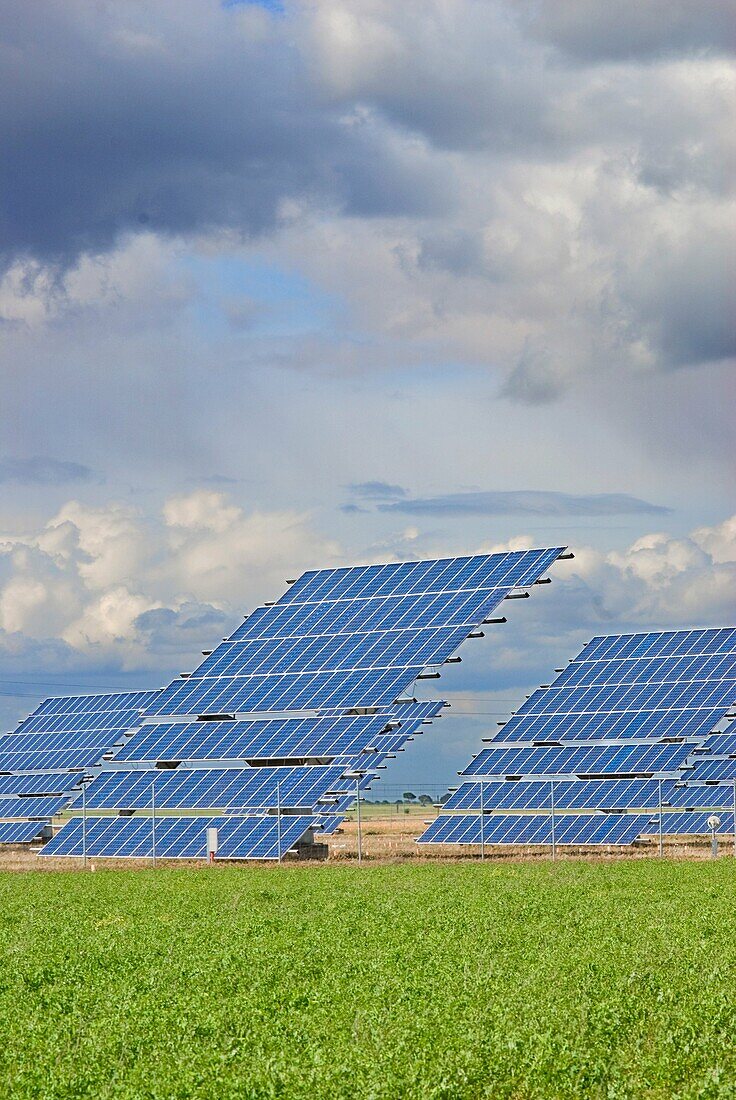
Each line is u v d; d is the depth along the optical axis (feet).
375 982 110.52
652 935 137.90
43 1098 77.15
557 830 261.44
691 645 307.78
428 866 236.84
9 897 203.21
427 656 261.44
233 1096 75.41
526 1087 78.38
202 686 290.35
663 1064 81.20
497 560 277.03
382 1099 74.74
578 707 301.02
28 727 359.46
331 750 256.73
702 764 292.40
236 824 256.52
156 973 115.75
